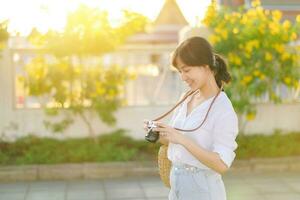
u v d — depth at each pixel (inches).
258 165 257.0
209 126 96.9
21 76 274.7
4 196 219.8
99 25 266.1
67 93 275.6
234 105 269.3
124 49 297.3
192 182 98.8
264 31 269.9
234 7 420.8
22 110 286.5
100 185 237.5
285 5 431.2
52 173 247.3
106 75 277.6
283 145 273.6
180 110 104.9
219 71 101.4
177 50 97.1
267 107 300.8
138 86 298.2
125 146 277.7
